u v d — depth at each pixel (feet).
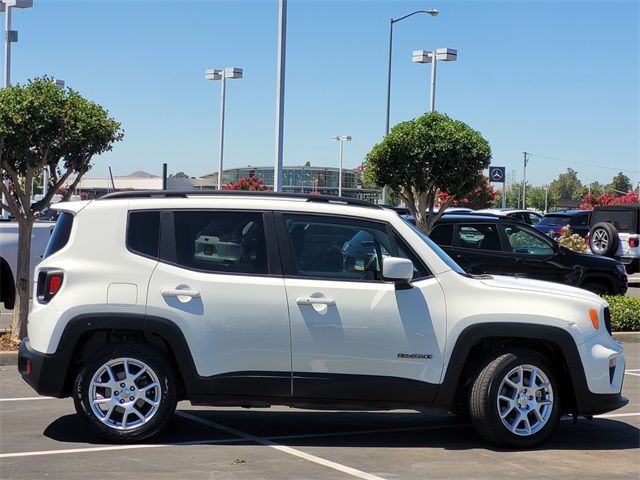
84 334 21.01
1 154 31.91
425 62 89.51
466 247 46.24
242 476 18.86
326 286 21.29
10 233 43.34
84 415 21.04
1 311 47.11
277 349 21.06
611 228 69.05
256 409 26.32
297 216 21.97
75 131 32.04
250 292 21.12
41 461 19.76
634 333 43.34
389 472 19.51
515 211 97.04
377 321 21.21
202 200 21.97
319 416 25.67
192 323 20.92
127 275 21.08
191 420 24.48
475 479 19.08
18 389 28.50
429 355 21.36
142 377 21.26
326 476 19.04
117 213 21.62
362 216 22.13
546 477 19.43
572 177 433.48
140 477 18.62
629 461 21.03
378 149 53.83
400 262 20.83
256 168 249.55
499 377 21.52
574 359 21.65
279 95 55.93
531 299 21.79
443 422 25.20
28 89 31.86
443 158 52.37
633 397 29.48
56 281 21.09
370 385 21.21
